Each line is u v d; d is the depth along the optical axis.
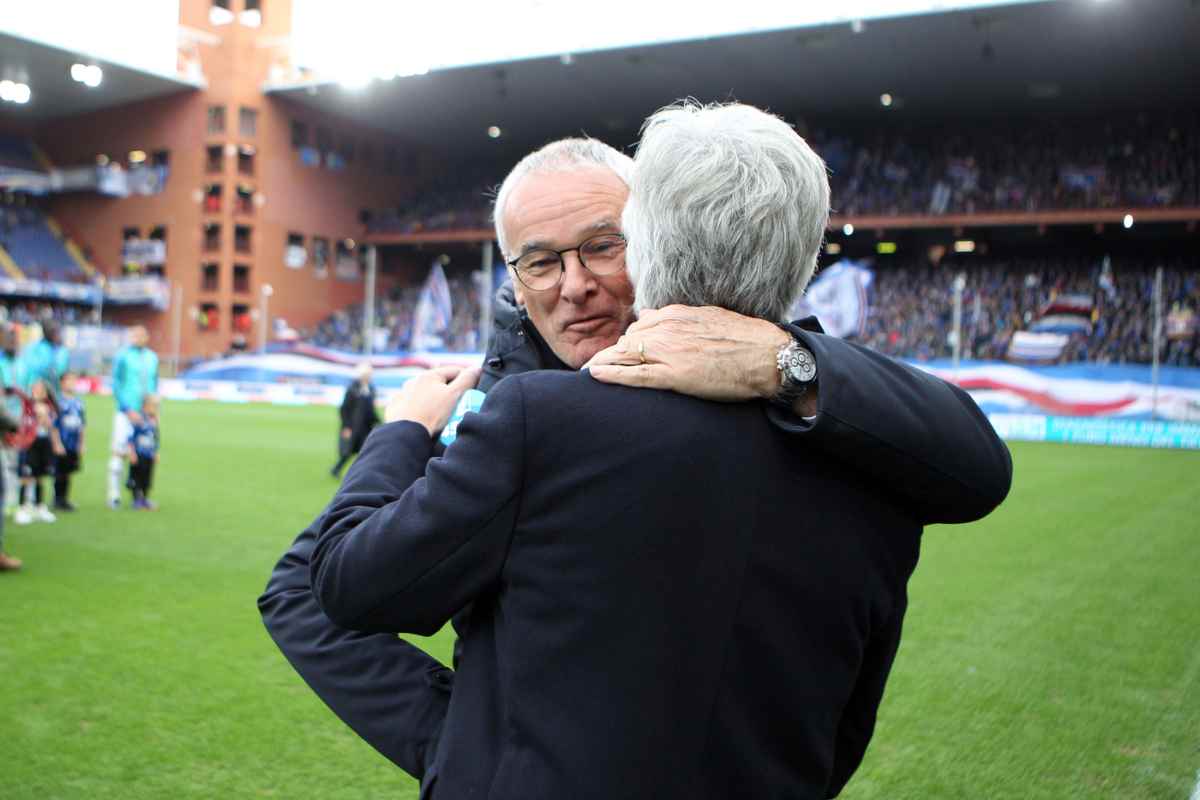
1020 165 38.22
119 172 43.38
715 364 1.17
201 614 5.63
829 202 1.32
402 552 1.15
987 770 3.61
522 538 1.17
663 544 1.13
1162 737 3.96
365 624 1.21
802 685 1.21
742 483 1.16
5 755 3.58
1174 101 36.53
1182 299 32.56
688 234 1.23
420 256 49.72
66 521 8.84
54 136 45.91
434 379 1.51
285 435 19.50
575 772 1.11
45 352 8.84
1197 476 15.25
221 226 41.53
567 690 1.13
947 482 1.21
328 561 1.24
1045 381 26.09
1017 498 12.07
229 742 3.77
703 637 1.14
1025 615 6.01
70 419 9.41
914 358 31.28
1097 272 34.56
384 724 1.37
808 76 35.50
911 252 41.59
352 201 46.12
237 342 41.94
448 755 1.21
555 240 1.49
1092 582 7.01
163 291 41.94
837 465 1.23
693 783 1.14
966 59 32.66
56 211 45.81
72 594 6.04
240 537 8.17
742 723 1.17
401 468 1.36
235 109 41.50
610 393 1.17
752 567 1.16
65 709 4.06
